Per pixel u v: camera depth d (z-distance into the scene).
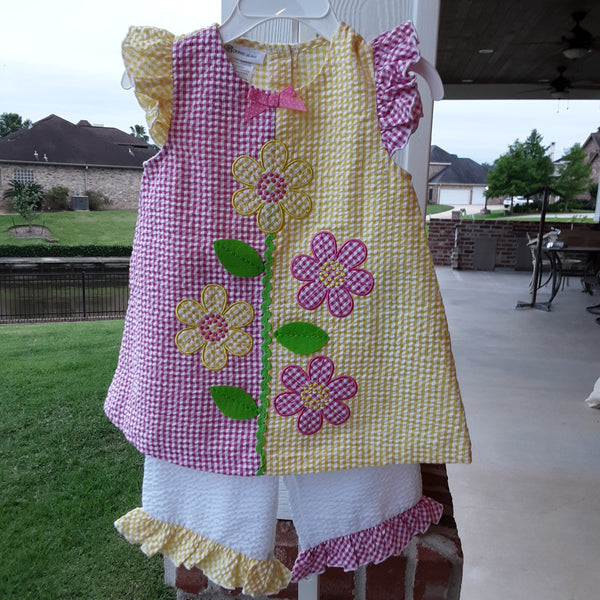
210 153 0.83
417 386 0.88
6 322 9.80
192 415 0.88
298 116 0.83
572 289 8.41
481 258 10.57
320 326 0.87
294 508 0.97
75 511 2.24
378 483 0.95
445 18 5.39
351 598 1.20
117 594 1.75
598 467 2.61
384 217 0.84
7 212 27.80
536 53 6.72
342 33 0.83
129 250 21.30
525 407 3.43
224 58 0.80
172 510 0.98
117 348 5.29
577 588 1.74
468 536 2.01
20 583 1.79
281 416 0.88
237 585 0.97
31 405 3.52
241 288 0.86
